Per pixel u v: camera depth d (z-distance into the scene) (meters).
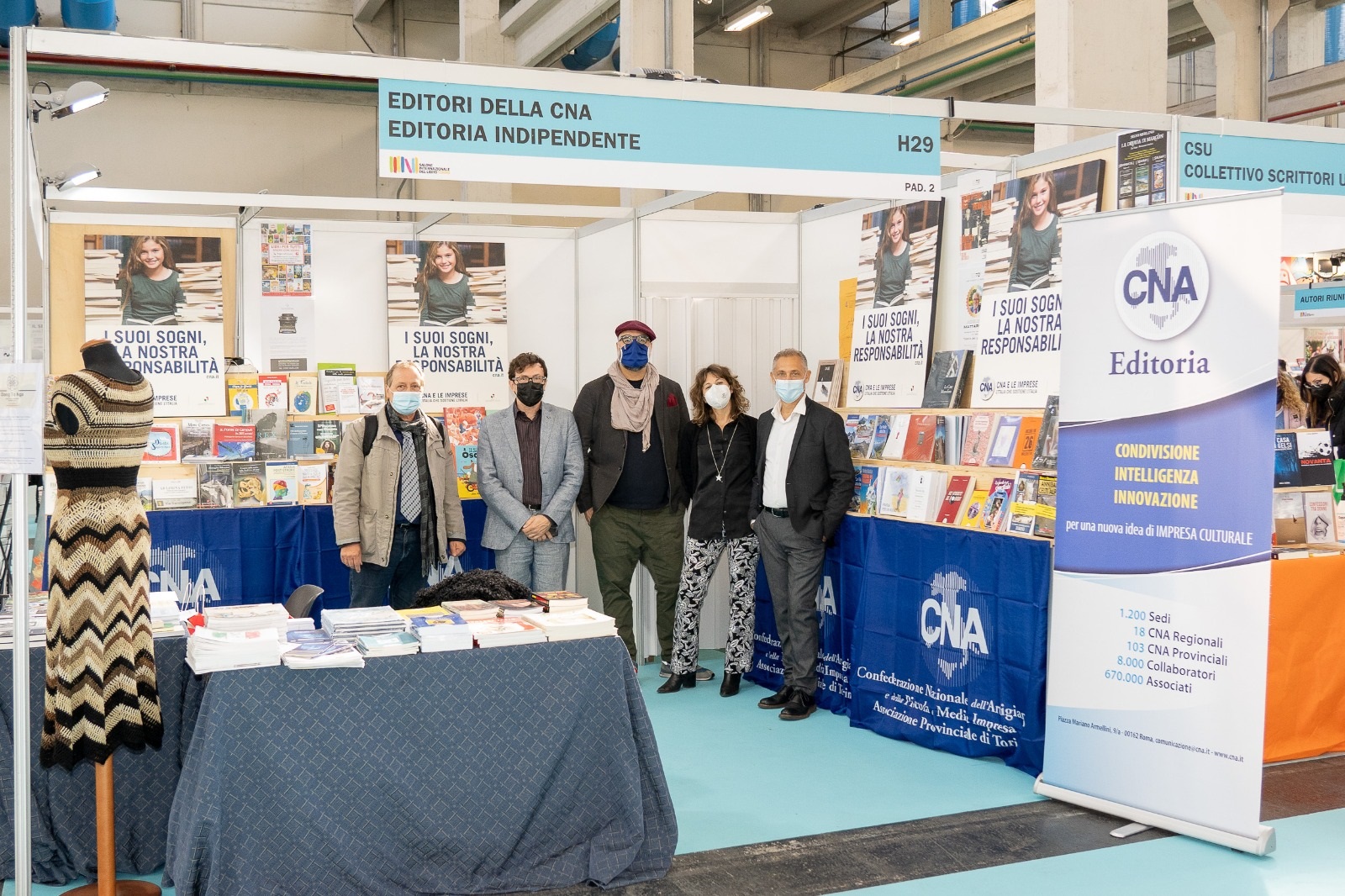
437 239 6.45
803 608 5.07
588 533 6.55
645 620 6.28
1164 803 3.57
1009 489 4.30
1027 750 4.11
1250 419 3.39
